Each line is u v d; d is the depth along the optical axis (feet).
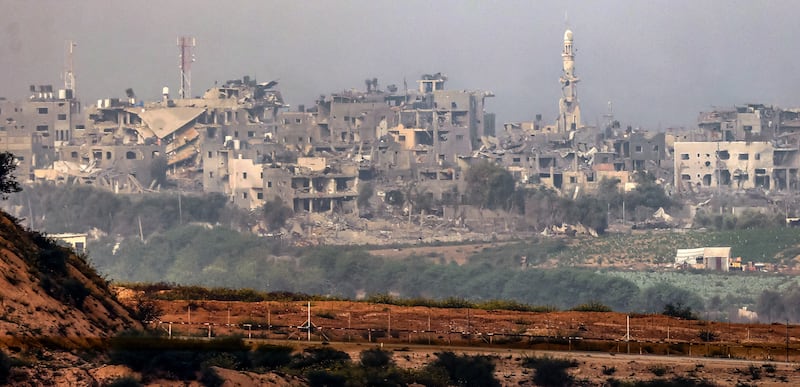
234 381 627.46
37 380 575.38
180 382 607.37
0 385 563.07
